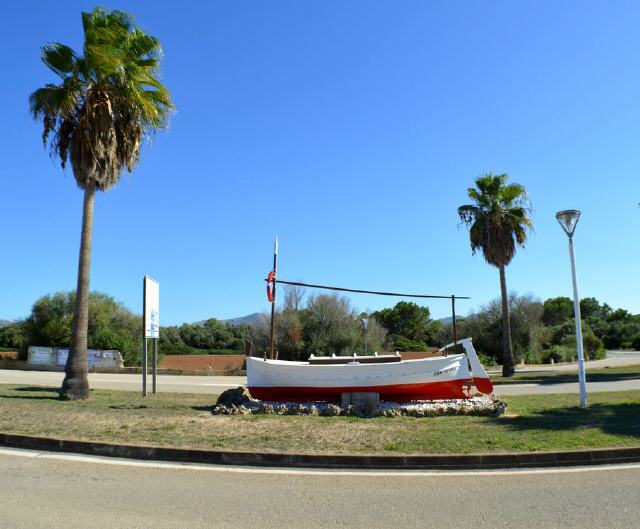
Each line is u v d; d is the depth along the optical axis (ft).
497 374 107.04
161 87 55.62
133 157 56.80
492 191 100.37
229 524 17.16
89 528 16.57
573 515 18.11
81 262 53.26
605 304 376.27
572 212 46.39
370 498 20.17
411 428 33.01
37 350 119.75
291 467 25.35
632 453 26.63
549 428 32.78
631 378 85.46
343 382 44.04
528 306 161.27
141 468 24.75
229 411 39.40
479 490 21.33
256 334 138.31
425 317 263.49
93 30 51.44
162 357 145.48
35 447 28.76
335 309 132.77
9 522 16.99
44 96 52.70
